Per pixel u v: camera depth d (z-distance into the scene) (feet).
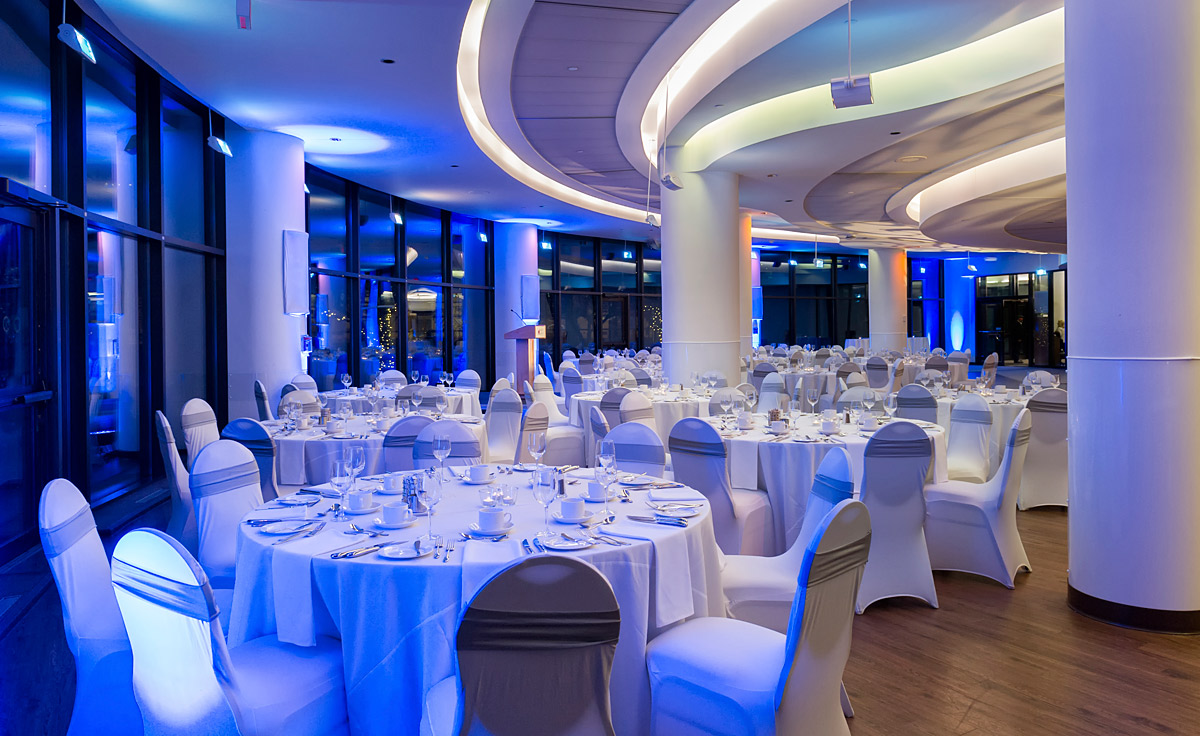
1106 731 9.45
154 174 24.39
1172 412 12.23
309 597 8.01
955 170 34.30
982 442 19.61
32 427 17.81
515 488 11.17
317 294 37.96
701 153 32.12
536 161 35.78
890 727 9.55
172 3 18.07
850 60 21.98
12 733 9.68
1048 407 20.58
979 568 15.23
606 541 8.27
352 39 20.36
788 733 7.02
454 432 14.62
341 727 7.88
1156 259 12.19
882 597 13.64
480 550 8.02
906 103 24.49
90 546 8.63
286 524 9.11
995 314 87.45
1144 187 12.21
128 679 8.41
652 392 27.43
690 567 8.98
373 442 17.46
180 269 26.94
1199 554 12.33
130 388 23.73
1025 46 21.85
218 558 12.19
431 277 50.31
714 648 7.94
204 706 6.84
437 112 27.25
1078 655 11.64
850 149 29.45
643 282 68.95
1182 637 12.24
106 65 22.35
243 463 12.85
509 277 55.62
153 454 24.70
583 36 20.88
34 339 17.98
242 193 29.07
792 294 80.69
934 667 11.27
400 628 7.70
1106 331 12.67
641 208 49.70
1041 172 33.47
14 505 17.17
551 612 5.78
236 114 26.94
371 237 43.73
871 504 13.56
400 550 8.00
